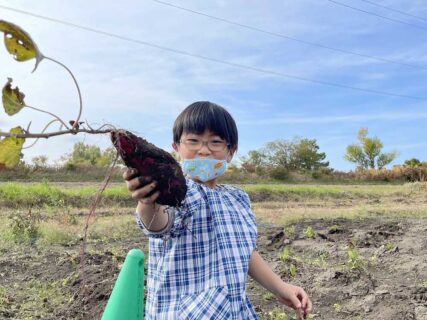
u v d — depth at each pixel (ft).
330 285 7.43
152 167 2.25
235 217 2.85
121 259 8.96
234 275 2.68
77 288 7.07
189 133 2.84
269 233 12.42
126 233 12.69
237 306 2.66
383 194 31.30
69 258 8.88
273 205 23.77
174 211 2.56
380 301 6.51
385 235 11.14
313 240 11.07
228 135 2.86
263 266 3.07
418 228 12.08
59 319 6.00
